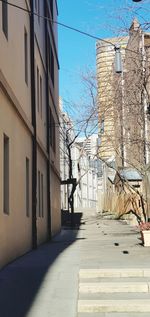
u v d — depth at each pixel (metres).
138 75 20.67
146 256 13.74
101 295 9.62
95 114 29.11
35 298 8.99
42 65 23.11
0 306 8.47
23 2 16.67
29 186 17.39
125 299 9.21
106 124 28.00
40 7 22.77
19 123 15.07
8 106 13.07
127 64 21.39
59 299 8.95
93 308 8.68
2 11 12.68
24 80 16.52
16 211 14.10
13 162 13.77
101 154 40.06
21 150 15.44
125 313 8.61
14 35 14.34
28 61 17.97
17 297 9.06
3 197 12.39
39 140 20.16
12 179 13.53
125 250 15.64
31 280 10.47
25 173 16.36
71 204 37.22
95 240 21.00
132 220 32.94
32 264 12.61
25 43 17.77
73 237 25.20
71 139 45.56
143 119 21.41
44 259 13.69
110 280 10.58
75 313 8.16
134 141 22.95
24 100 16.38
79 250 16.31
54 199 28.55
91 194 83.62
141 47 20.20
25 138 16.48
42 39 23.36
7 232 12.50
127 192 35.88
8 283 10.20
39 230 19.80
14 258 13.52
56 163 31.19
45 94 24.47
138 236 22.61
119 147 29.41
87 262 12.65
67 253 15.34
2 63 12.23
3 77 11.98
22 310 8.23
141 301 8.98
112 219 41.88
